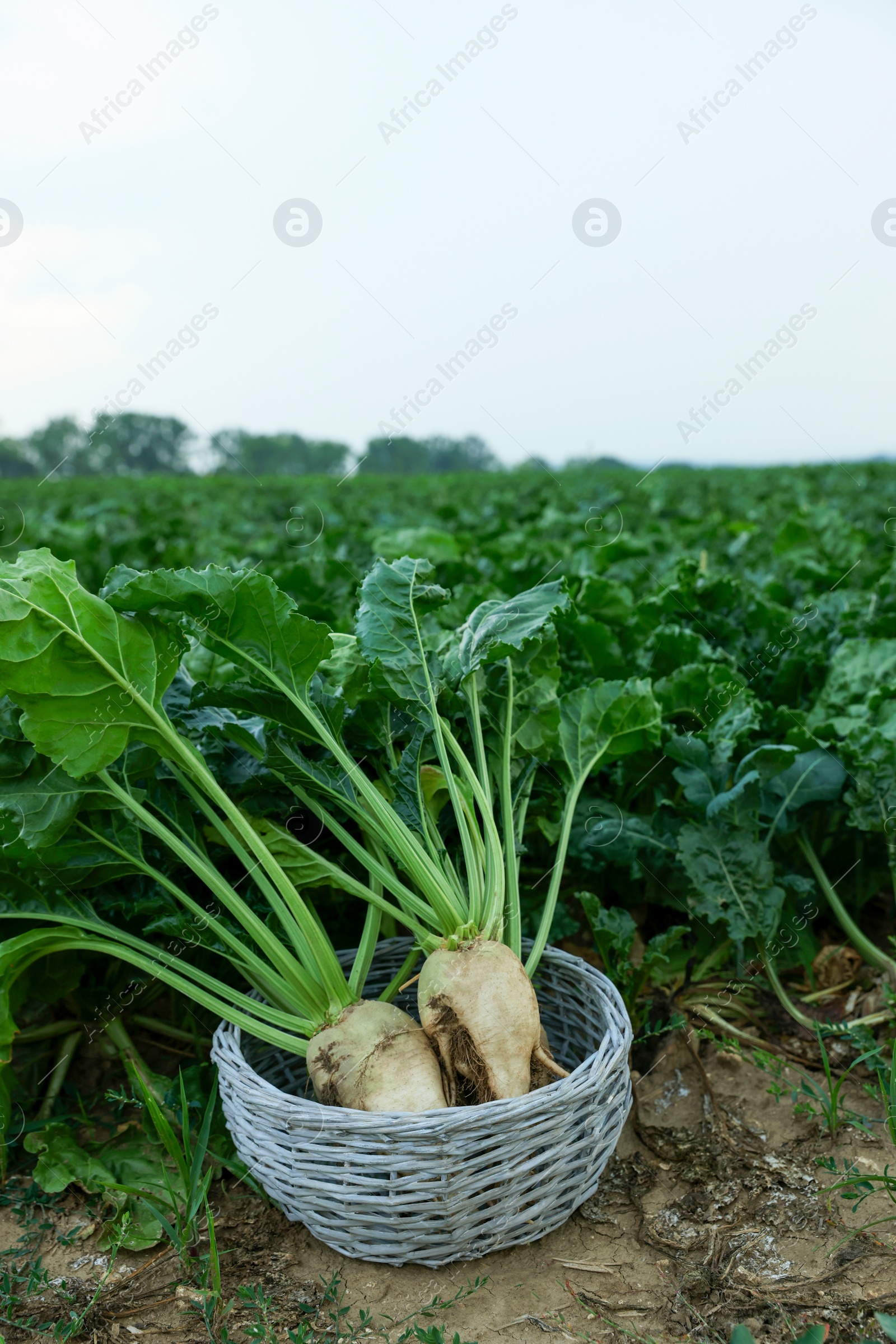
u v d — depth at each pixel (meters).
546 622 2.64
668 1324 1.79
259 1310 1.85
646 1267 1.95
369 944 2.28
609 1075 1.97
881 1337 1.71
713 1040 2.59
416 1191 1.80
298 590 4.45
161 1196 2.17
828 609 4.46
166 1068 2.64
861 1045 2.55
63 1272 1.99
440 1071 2.00
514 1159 1.84
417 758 2.38
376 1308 1.86
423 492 18.48
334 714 2.35
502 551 6.40
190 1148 2.23
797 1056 2.67
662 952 2.61
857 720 3.24
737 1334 1.63
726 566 6.74
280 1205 2.08
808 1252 1.95
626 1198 2.17
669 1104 2.49
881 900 3.52
